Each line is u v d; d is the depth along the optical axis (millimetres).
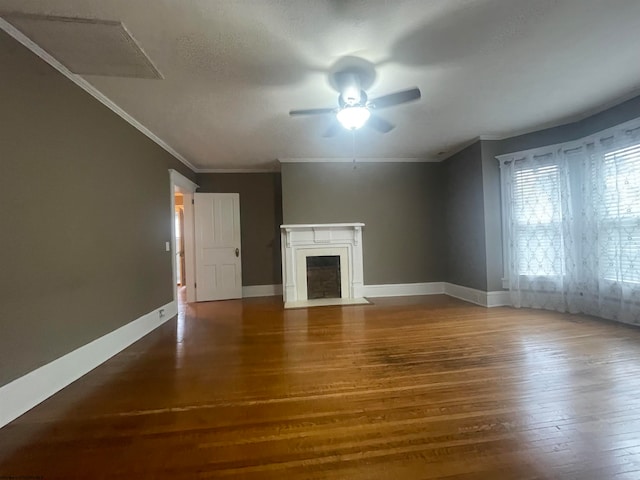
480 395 1956
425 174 5449
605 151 3387
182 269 7840
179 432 1646
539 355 2557
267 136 3938
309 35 2010
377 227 5355
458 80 2682
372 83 2670
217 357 2719
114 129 2957
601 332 3074
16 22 1800
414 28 1980
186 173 5105
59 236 2225
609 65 2521
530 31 2057
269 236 5820
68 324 2289
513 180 4156
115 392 2107
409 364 2467
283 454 1463
